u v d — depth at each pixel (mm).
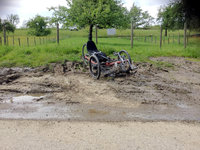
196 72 7535
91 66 6594
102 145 2924
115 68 6363
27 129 3340
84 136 3150
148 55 10391
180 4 15672
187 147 2949
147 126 3527
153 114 4031
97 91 5250
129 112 4098
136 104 4516
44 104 4441
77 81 6035
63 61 8102
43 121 3635
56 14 16672
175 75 7027
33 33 33031
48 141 3000
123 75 6691
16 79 6129
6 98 4742
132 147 2895
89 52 7145
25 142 2967
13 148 2824
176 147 2938
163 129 3441
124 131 3334
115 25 17891
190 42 14805
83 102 4570
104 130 3350
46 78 6234
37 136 3131
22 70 7078
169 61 9305
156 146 2938
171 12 17391
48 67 7383
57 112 4043
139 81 6164
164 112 4141
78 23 16297
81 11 16078
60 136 3143
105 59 6691
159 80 6359
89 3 15914
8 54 9211
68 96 4910
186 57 10492
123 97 4891
